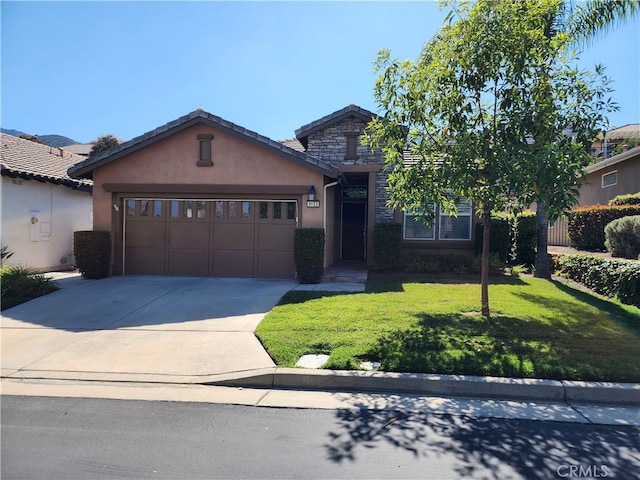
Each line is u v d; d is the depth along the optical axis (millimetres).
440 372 5500
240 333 7227
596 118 6879
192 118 11836
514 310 8234
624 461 3688
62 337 7191
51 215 15320
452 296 9523
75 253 11719
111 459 3717
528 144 6902
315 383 5465
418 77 7254
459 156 6754
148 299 9453
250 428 4312
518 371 5418
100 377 5727
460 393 5250
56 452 3840
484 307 7902
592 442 4023
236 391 5363
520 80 7035
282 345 6449
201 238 12391
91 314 8430
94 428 4316
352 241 16922
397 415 4621
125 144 12039
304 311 8188
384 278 12180
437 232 14406
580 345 6270
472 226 14250
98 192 12391
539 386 5133
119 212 12500
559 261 12461
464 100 7246
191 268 12422
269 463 3645
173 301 9273
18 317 8289
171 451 3850
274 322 7520
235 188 11945
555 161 6152
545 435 4156
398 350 6090
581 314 7941
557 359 5746
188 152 12117
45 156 17016
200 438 4098
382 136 7652
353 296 9492
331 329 7090
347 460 3695
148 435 4164
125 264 12609
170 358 6262
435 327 7129
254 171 11922
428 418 4551
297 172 11812
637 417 4605
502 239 13586
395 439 4070
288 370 5598
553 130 6891
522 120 6816
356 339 6574
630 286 8695
